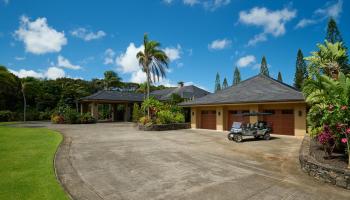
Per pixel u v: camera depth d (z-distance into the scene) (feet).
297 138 57.26
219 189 21.65
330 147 29.19
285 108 63.16
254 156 36.01
